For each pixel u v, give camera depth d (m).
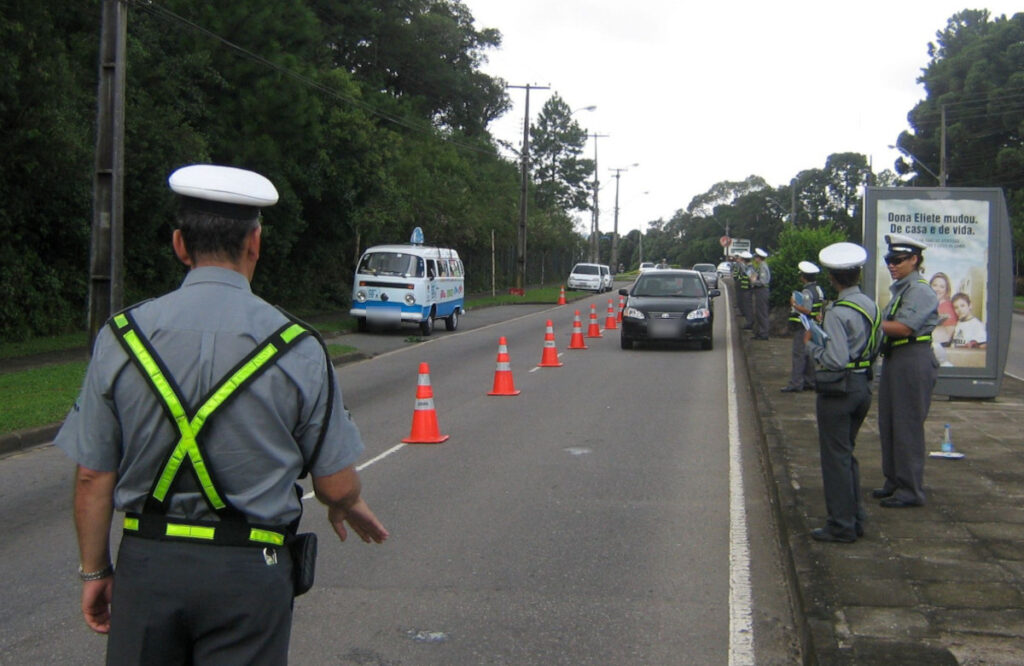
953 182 64.44
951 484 8.45
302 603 6.20
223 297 2.93
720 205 148.50
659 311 21.91
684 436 12.05
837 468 6.69
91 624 3.01
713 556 7.20
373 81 52.81
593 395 15.49
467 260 53.12
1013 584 5.86
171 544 2.81
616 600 6.26
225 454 2.81
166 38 24.98
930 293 7.57
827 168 102.88
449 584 6.56
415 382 17.14
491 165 63.97
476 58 66.81
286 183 28.17
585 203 107.06
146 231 23.34
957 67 66.56
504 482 9.56
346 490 3.08
